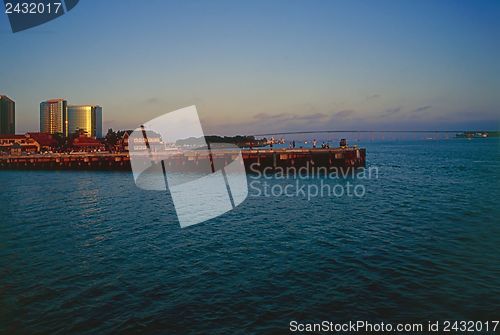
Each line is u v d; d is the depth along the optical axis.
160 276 13.38
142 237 18.95
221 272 13.66
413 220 21.72
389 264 14.09
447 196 30.56
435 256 14.93
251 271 13.72
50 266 14.61
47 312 10.76
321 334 9.38
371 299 11.19
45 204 29.59
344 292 11.70
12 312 10.79
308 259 14.97
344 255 15.35
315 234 19.02
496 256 14.80
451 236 17.91
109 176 53.00
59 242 18.14
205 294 11.76
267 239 18.22
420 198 29.94
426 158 84.94
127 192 36.34
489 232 18.47
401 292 11.59
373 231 19.33
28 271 14.06
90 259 15.43
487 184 37.91
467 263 14.05
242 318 10.23
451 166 61.59
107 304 11.19
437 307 10.61
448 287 11.90
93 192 36.53
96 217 24.17
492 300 10.93
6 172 64.00
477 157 85.88
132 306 11.03
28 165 67.94
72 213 25.64
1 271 14.08
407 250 15.84
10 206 28.81
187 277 13.23
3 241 18.39
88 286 12.55
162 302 11.26
